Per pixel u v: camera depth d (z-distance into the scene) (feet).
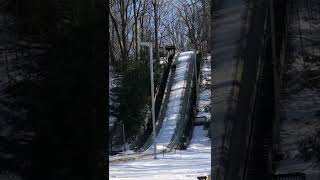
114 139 147.43
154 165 104.63
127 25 211.20
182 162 110.42
